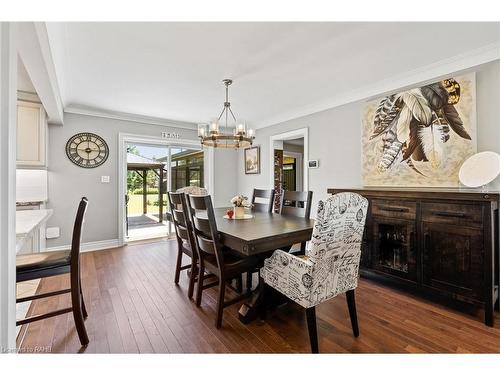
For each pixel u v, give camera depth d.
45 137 3.36
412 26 1.92
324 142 3.79
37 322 1.93
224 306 1.91
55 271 1.70
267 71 2.71
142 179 4.80
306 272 1.51
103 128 4.20
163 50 2.26
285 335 1.79
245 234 1.81
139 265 3.29
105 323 1.93
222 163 5.60
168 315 2.05
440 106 2.48
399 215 2.44
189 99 3.61
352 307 1.77
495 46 2.17
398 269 2.47
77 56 2.35
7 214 0.92
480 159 2.23
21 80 2.81
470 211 1.98
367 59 2.44
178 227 2.58
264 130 4.99
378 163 3.03
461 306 2.19
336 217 1.49
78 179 3.98
